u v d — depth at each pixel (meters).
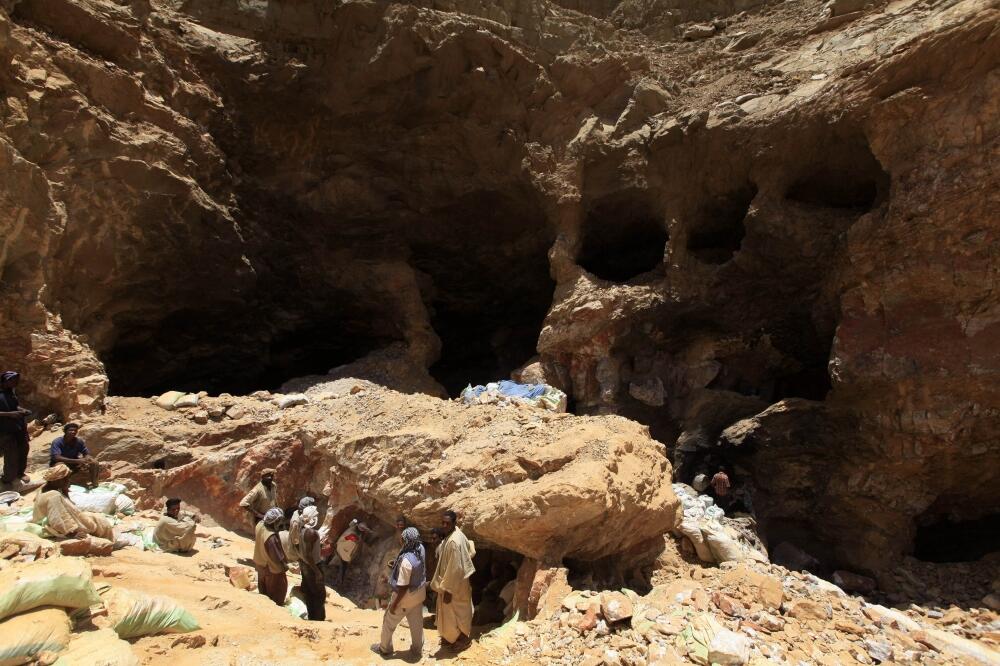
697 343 12.45
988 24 8.45
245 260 12.58
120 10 10.95
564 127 13.38
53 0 10.12
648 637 5.56
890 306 9.41
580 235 13.52
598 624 5.68
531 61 12.99
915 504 9.87
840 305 10.23
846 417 10.10
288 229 13.84
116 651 4.13
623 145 12.92
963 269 8.75
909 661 6.16
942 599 9.20
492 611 7.47
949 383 8.92
